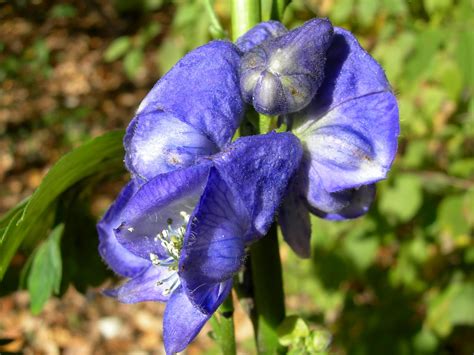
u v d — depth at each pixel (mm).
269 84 80
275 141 79
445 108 224
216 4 203
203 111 80
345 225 205
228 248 73
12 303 352
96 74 520
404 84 183
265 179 78
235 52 84
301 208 89
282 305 100
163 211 76
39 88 512
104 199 374
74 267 119
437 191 204
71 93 505
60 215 112
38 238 115
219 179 73
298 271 215
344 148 82
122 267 89
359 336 208
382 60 184
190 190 74
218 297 74
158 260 79
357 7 187
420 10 188
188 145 79
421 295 220
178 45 231
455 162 201
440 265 214
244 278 100
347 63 83
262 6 101
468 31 170
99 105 494
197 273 70
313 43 80
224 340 97
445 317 204
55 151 460
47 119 480
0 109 490
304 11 189
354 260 204
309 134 84
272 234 97
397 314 208
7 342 122
